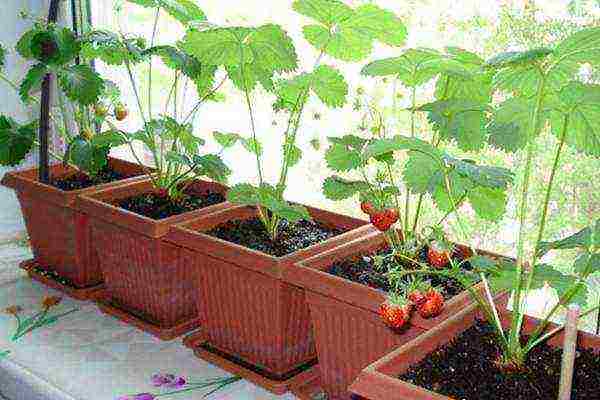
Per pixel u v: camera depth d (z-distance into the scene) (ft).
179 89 5.97
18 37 6.47
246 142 5.02
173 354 4.66
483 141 3.77
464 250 3.98
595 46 2.90
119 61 5.54
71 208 5.15
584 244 3.14
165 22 5.78
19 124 6.24
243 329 4.33
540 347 3.31
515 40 3.91
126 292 5.08
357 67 4.69
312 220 4.83
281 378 4.24
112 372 4.41
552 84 3.25
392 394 2.78
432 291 3.23
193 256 4.41
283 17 4.93
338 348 3.86
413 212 4.67
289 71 4.25
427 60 3.72
